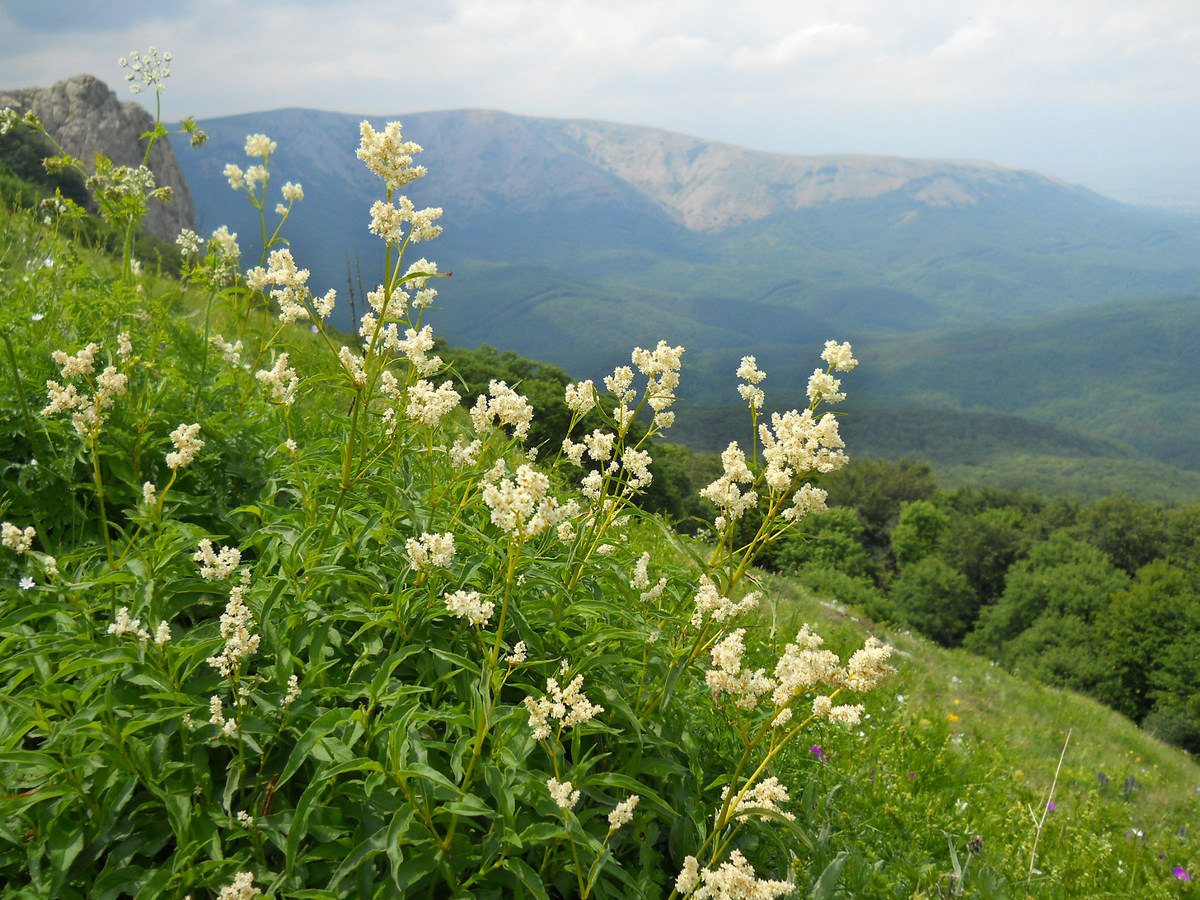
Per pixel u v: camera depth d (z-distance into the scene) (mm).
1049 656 76250
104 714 2771
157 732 2982
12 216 7621
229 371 5469
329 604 3627
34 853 2564
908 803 5746
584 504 4254
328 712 2896
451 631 3658
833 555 75312
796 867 3633
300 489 4270
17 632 3295
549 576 3580
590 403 3863
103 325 5223
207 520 4547
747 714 3881
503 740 3033
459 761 2939
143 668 2992
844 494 143875
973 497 142250
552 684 2740
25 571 3721
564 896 2967
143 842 2705
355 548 3857
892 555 129875
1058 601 82562
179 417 4746
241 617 2773
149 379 5059
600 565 3809
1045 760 12852
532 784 2852
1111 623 72812
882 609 60406
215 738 2912
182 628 3586
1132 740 21969
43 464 4219
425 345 3910
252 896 2244
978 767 7812
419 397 3789
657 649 3764
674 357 3746
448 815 2854
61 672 2885
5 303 5441
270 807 2852
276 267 3803
